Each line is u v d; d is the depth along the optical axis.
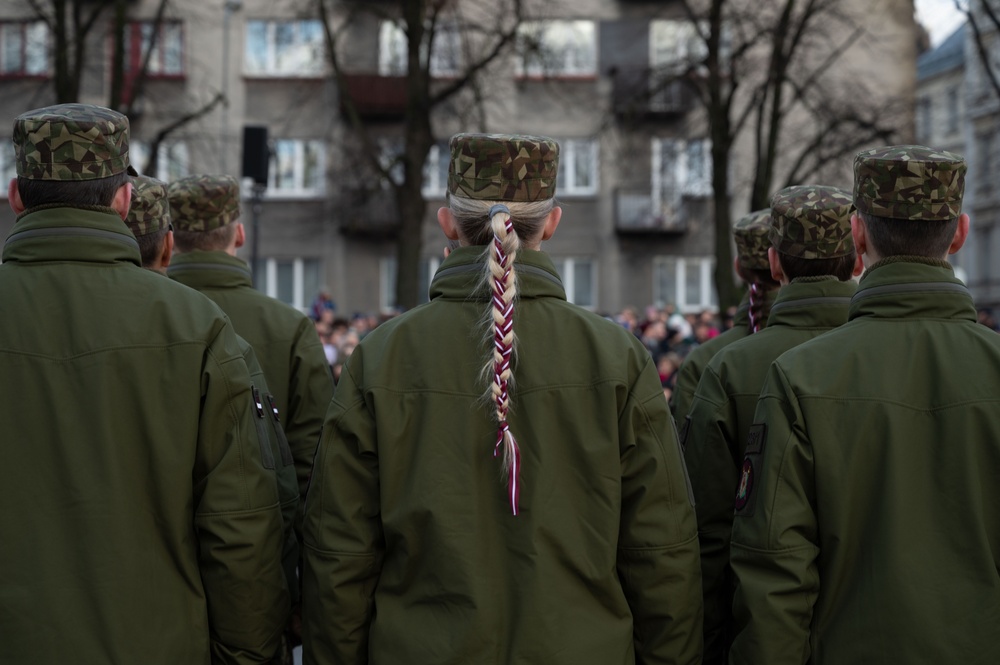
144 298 2.31
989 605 2.12
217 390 2.30
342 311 23.22
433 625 2.17
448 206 2.44
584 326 2.33
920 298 2.31
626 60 23.02
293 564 3.03
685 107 22.11
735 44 17.81
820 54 20.97
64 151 2.30
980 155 33.94
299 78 22.41
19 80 20.88
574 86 23.09
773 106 16.62
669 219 22.98
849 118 16.66
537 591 2.16
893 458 2.21
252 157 9.19
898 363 2.27
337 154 22.52
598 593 2.22
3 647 2.12
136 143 21.33
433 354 2.29
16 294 2.27
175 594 2.24
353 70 22.59
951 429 2.20
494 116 22.92
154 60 21.98
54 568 2.15
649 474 2.27
